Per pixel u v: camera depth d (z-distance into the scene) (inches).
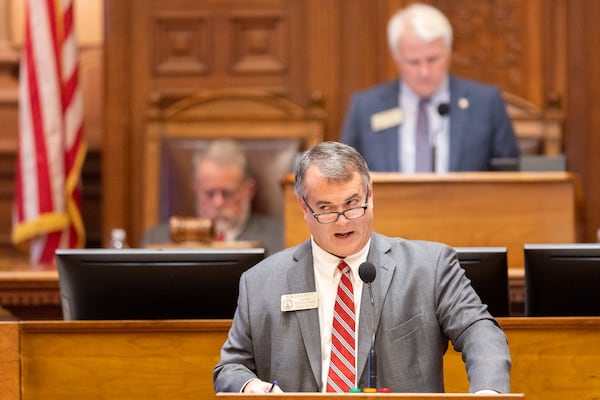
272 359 334.3
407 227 487.2
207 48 831.7
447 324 329.1
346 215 322.0
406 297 332.8
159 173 759.7
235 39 831.7
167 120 775.7
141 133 827.4
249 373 326.3
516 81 807.1
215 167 641.0
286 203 482.6
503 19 807.1
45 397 384.2
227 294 374.9
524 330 372.2
